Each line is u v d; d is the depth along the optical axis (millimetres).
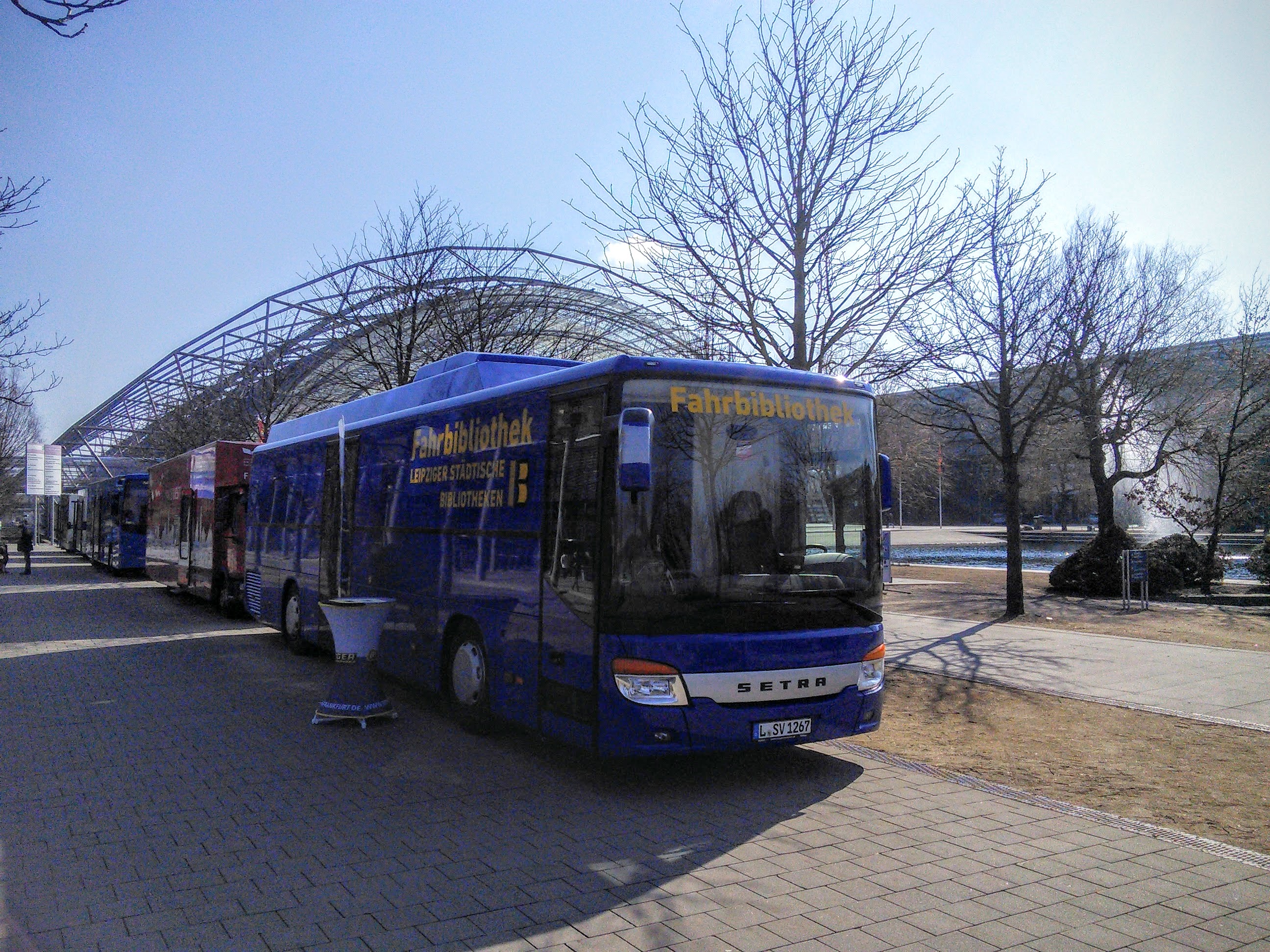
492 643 7949
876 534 7355
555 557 7066
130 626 17234
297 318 33781
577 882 4965
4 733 8453
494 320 21484
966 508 85312
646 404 6598
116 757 7609
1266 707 9359
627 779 7074
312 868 5148
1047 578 26625
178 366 48375
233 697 10258
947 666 11859
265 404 31609
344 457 11148
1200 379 22906
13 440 52312
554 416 7289
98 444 72062
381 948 4160
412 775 7137
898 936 4309
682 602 6387
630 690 6262
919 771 7316
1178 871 5152
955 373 15445
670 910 4598
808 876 5082
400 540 10023
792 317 12078
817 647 6758
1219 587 21547
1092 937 4305
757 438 6922
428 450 9484
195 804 6340
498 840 5652
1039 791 6734
